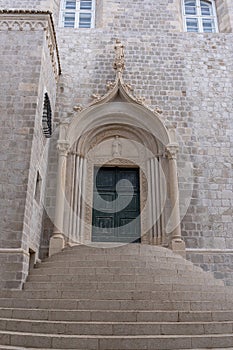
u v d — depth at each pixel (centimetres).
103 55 1216
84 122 1072
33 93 870
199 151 1076
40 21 959
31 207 809
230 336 473
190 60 1226
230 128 1116
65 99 1131
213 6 1441
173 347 454
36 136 855
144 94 1155
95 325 491
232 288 697
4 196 765
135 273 693
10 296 637
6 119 841
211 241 962
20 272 698
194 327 497
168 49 1242
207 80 1194
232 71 1216
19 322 511
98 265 725
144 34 1269
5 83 880
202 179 1039
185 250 927
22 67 902
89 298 605
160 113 1119
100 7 1362
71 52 1215
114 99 1102
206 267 923
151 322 512
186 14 1422
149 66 1204
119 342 453
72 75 1173
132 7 1328
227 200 1016
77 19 1364
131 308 567
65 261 752
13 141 818
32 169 814
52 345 454
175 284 651
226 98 1166
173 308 571
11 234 733
